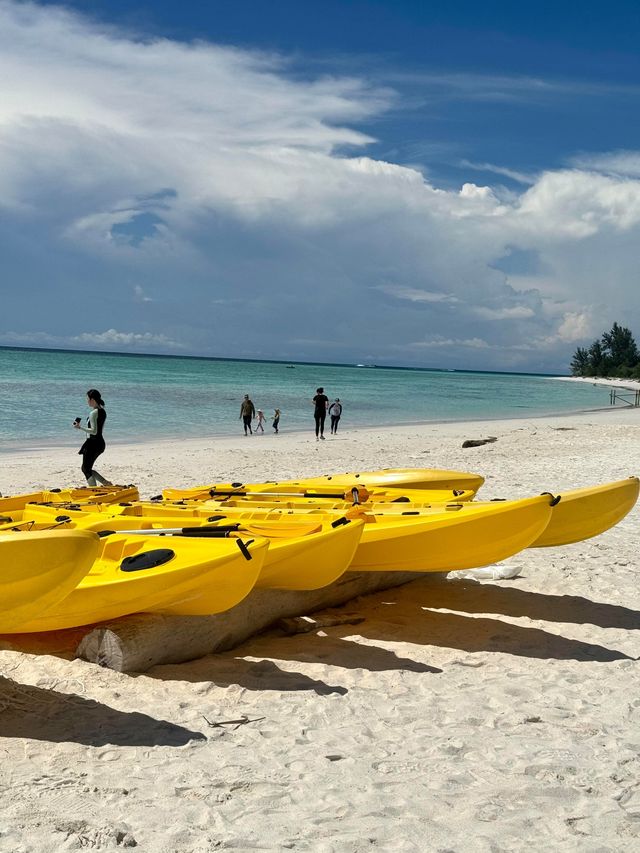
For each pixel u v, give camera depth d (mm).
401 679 6945
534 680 6973
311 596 8656
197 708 6094
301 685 6703
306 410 55000
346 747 5535
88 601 6684
